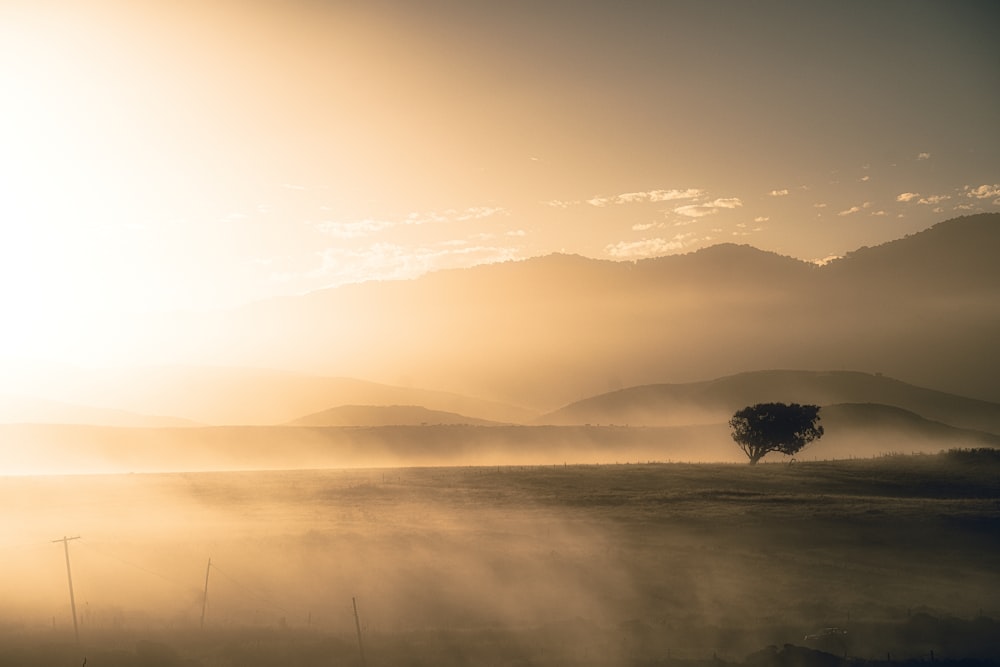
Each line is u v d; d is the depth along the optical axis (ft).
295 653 171.32
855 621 196.75
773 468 458.91
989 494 384.06
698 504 350.43
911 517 313.32
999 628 188.34
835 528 301.22
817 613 209.97
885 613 209.77
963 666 163.43
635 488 399.44
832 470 444.55
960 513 317.83
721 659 167.63
